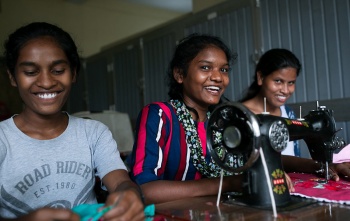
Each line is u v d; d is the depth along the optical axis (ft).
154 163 4.50
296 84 10.71
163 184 4.09
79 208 2.91
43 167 4.03
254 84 7.97
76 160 4.21
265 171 3.37
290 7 10.80
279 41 11.12
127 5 24.14
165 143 4.82
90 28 22.81
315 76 10.27
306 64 10.47
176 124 4.93
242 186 3.73
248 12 11.96
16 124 4.16
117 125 11.64
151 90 16.79
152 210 3.32
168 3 24.23
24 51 3.84
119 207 2.75
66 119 4.46
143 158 4.51
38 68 3.88
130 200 2.88
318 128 4.46
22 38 3.89
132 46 17.79
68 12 22.03
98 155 4.35
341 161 5.42
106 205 2.85
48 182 4.04
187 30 14.52
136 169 4.42
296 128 4.02
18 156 3.97
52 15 21.43
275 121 3.50
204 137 4.99
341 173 4.91
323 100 10.05
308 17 10.37
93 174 4.39
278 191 3.45
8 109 18.33
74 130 4.36
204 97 4.96
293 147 7.09
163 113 4.90
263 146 3.45
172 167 4.89
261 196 3.44
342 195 3.74
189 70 5.00
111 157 4.31
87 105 21.49
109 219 2.73
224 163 3.56
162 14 25.77
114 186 3.88
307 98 10.46
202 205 3.60
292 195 3.85
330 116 4.61
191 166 4.94
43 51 3.86
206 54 4.88
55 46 3.94
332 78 9.87
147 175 4.27
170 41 15.48
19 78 3.94
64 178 4.11
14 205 3.91
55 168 4.09
